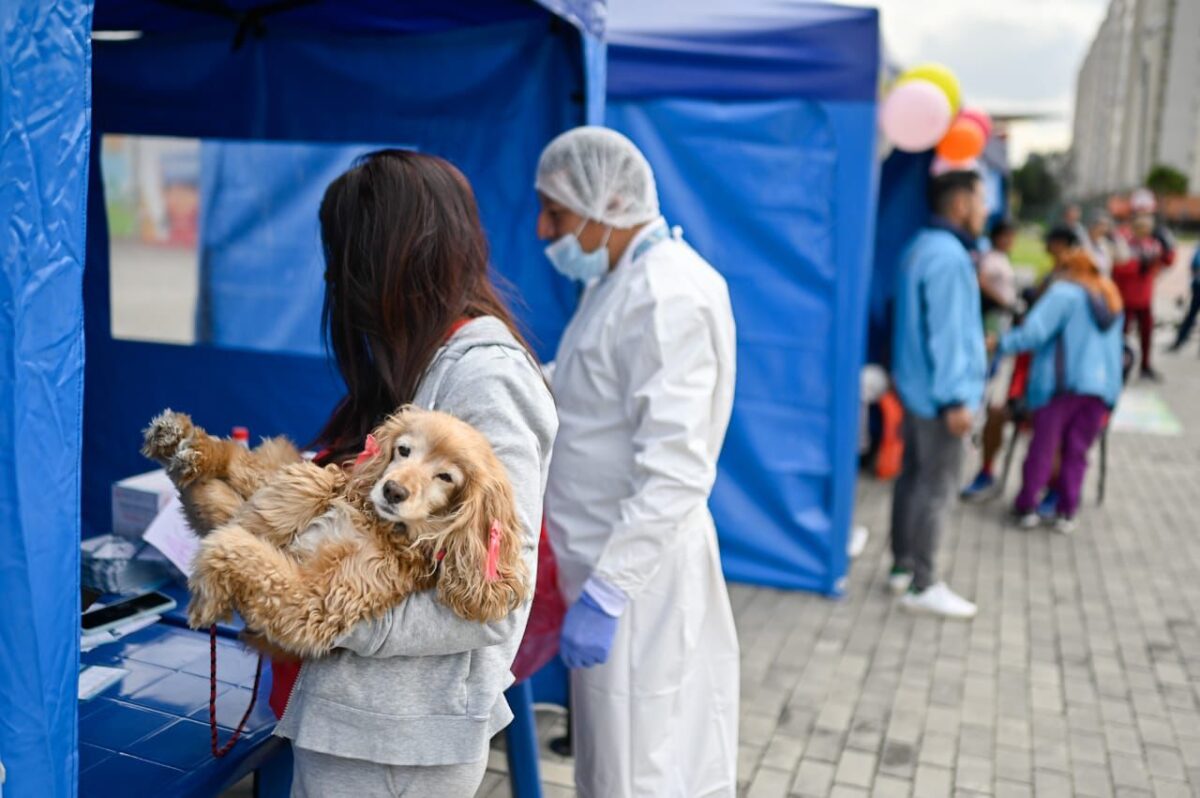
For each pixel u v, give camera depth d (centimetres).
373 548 117
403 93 325
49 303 105
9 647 104
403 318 147
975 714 373
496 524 116
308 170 340
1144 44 5969
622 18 452
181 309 361
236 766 162
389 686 129
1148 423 983
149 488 230
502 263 325
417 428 119
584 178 236
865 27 428
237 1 317
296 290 349
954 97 514
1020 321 728
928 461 454
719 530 493
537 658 237
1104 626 464
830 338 460
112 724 171
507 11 299
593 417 235
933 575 466
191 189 353
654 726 229
